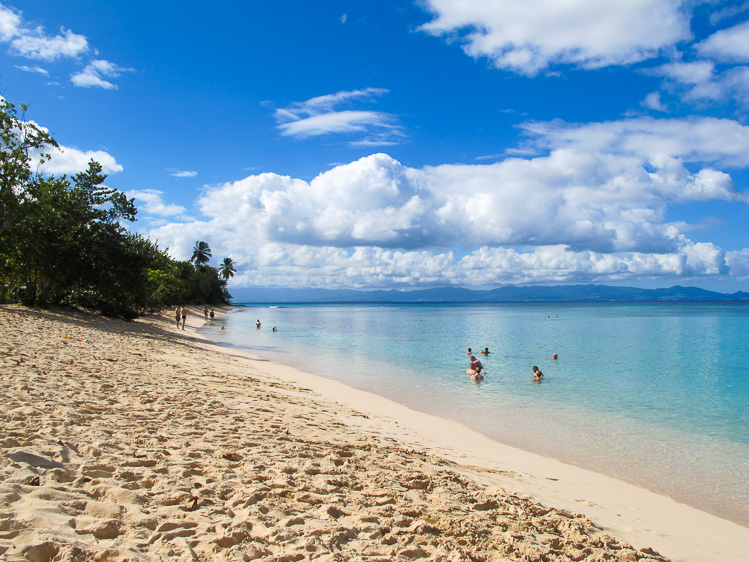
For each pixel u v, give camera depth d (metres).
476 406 15.13
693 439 11.78
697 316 96.19
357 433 9.34
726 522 6.78
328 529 4.04
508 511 5.45
